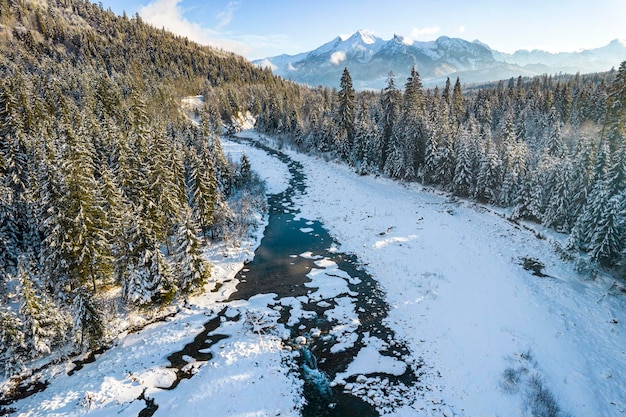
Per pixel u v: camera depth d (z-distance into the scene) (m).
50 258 28.09
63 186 27.69
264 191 60.62
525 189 43.44
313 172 70.94
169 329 27.17
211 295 31.75
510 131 60.22
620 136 43.75
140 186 37.25
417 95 71.50
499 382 21.14
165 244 40.34
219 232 42.66
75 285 29.38
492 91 106.25
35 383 22.39
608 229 30.50
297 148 90.44
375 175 64.94
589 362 22.28
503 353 23.41
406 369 22.98
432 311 28.75
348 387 21.47
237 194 58.19
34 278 31.39
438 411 19.66
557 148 53.75
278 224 47.72
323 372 22.84
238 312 29.20
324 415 19.53
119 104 76.62
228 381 21.73
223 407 19.92
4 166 35.72
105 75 95.31
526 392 20.20
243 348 24.75
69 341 25.42
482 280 32.16
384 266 36.25
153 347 25.25
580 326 25.67
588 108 70.69
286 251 40.06
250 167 68.25
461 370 22.53
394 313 28.97
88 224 28.77
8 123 42.56
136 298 27.70
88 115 57.69
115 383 21.92
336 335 26.41
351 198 55.16
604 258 31.84
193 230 31.22
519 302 28.52
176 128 74.50
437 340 25.48
